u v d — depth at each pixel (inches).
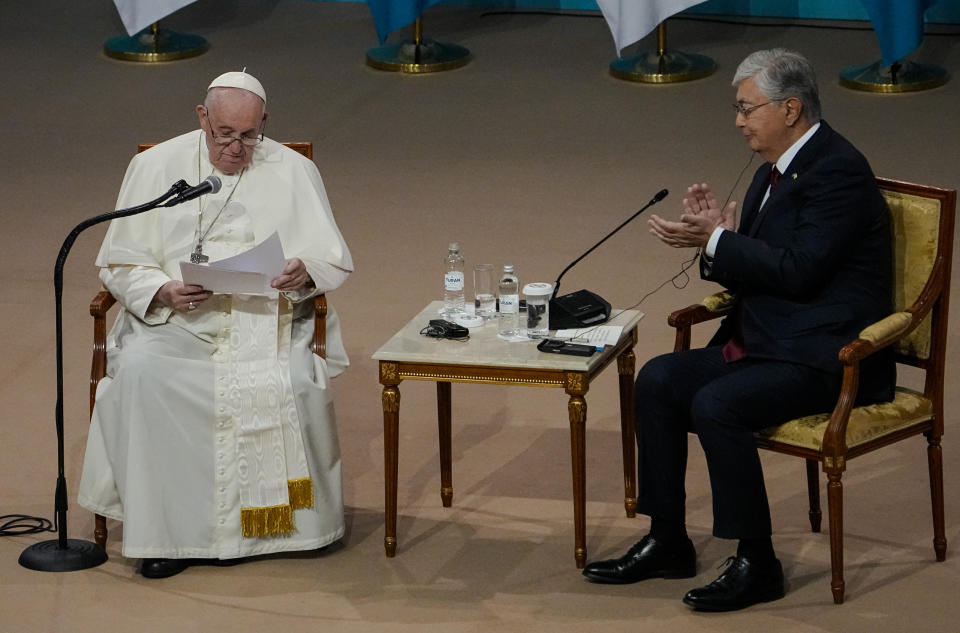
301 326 616.7
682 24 1534.2
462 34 1540.4
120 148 1186.6
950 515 607.8
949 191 551.5
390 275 906.1
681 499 561.0
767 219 559.8
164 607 545.3
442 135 1212.5
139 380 565.9
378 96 1331.2
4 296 881.5
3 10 1668.3
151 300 587.2
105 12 1652.3
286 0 1694.1
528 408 732.0
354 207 1038.4
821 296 553.6
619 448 684.7
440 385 617.0
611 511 624.1
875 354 553.9
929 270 557.0
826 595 544.4
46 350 803.4
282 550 581.3
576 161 1130.0
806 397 543.5
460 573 570.9
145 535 565.9
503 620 532.4
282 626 530.6
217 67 1432.1
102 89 1362.0
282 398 577.3
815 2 1518.2
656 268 908.6
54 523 614.5
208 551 575.5
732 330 592.4
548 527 609.0
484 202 1040.8
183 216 613.6
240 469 576.1
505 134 1208.8
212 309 601.6
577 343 566.3
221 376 576.7
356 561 583.5
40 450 684.1
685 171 1093.1
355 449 689.6
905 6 1224.2
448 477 628.7
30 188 1088.2
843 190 542.3
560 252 938.1
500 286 578.9
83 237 985.5
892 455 665.6
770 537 543.5
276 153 628.4
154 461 568.4
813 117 554.6
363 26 1583.4
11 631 527.2
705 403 536.4
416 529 610.5
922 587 548.4
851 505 620.4
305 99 1321.4
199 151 619.5
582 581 561.9
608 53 1453.0
